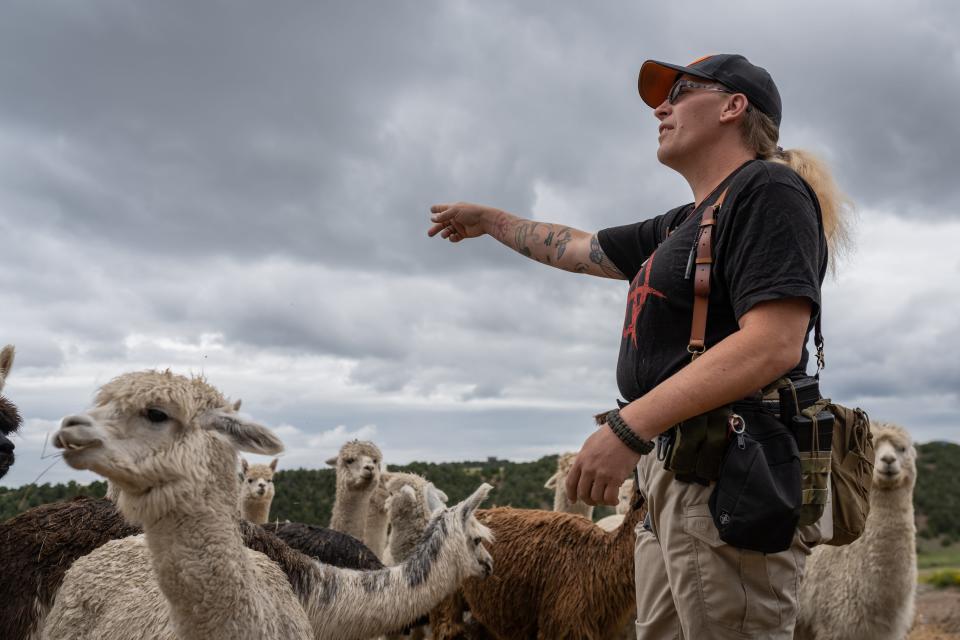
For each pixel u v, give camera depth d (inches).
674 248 114.3
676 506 108.7
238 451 147.4
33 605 218.1
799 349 99.7
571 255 156.7
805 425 104.4
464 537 228.1
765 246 101.8
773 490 97.7
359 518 451.5
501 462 1327.5
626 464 99.3
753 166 110.0
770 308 99.9
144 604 172.2
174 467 134.7
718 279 109.0
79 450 129.2
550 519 289.9
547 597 273.9
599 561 259.1
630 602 250.1
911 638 462.9
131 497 137.9
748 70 120.8
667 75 130.0
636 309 117.7
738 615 104.6
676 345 112.4
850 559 269.6
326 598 198.8
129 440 132.9
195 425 139.6
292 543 265.9
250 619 142.3
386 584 211.5
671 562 110.3
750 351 97.9
